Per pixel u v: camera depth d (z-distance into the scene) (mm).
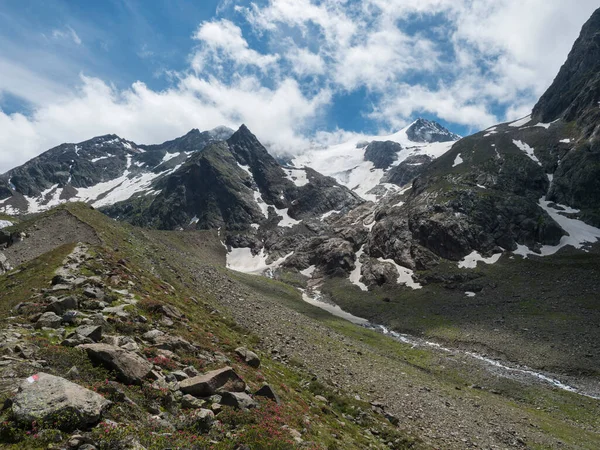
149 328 23625
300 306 116812
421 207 187500
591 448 43406
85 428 11211
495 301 118750
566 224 158375
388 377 49812
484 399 54906
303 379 35094
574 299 107375
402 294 145500
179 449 11750
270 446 14305
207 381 17125
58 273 30641
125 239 64375
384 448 25984
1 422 10258
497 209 170125
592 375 73438
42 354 15117
